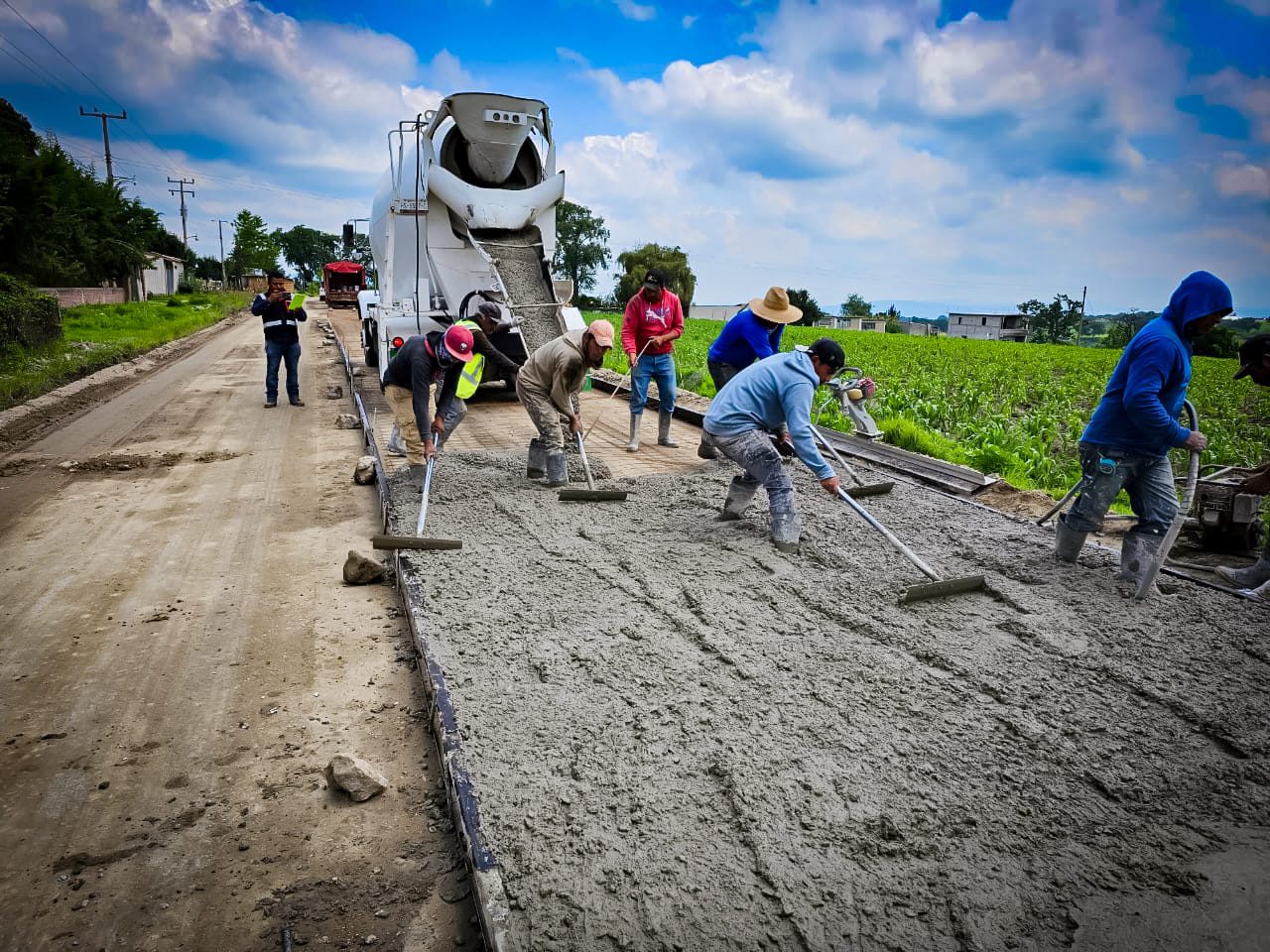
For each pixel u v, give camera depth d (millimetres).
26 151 38812
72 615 4766
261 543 6027
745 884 2506
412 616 4340
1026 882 2527
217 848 2859
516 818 2791
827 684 3709
